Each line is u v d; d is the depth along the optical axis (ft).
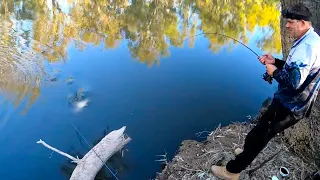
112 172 13.62
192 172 11.82
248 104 18.57
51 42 27.02
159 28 34.71
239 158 9.46
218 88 20.36
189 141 14.60
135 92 19.74
